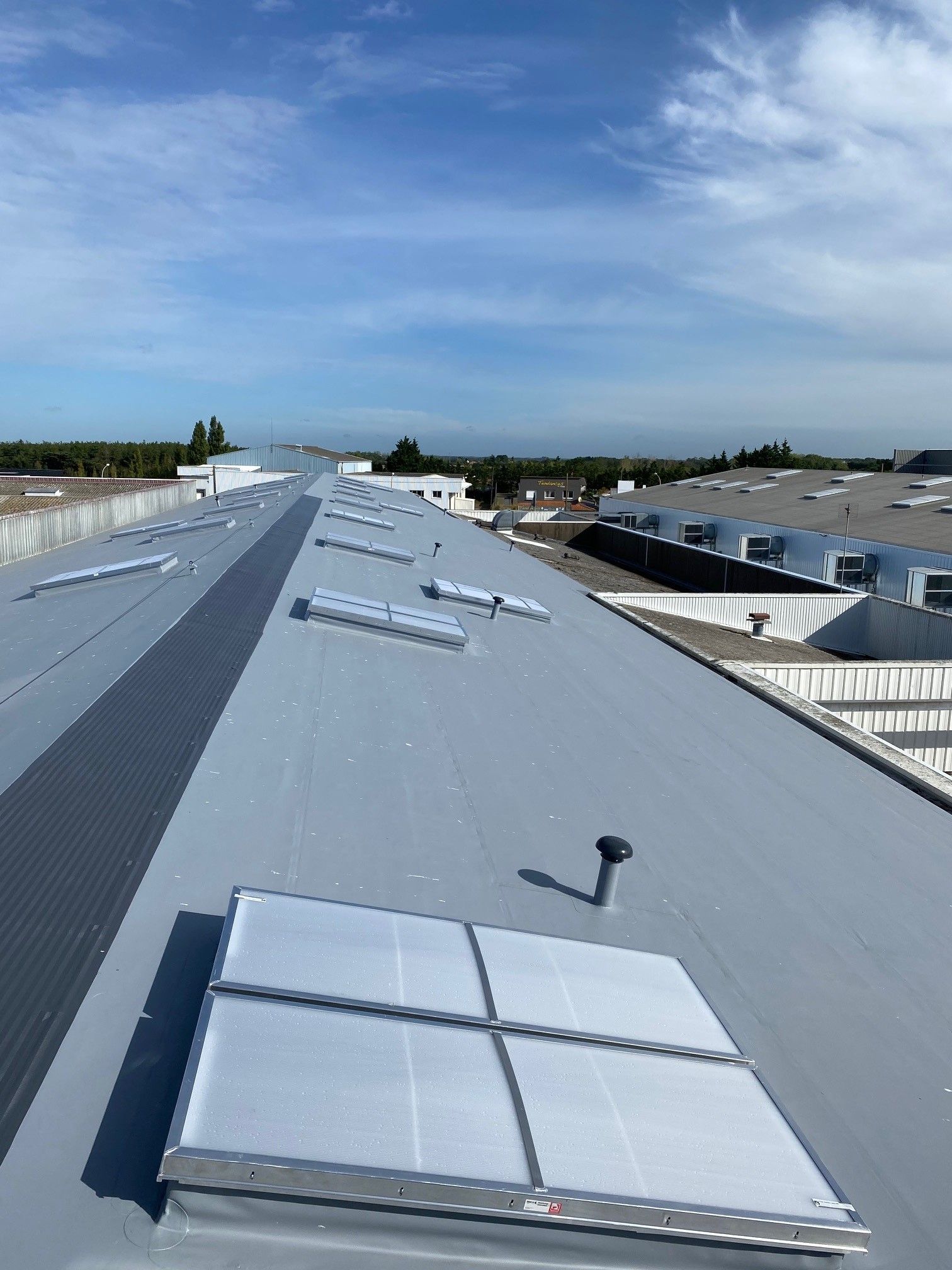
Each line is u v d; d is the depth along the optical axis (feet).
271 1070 9.27
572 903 16.67
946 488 144.46
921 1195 11.09
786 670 47.42
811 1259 9.70
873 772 26.91
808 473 193.88
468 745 23.86
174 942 13.02
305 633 30.35
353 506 76.43
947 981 16.03
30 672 25.41
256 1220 8.87
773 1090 11.59
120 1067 10.59
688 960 15.48
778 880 19.10
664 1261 9.50
